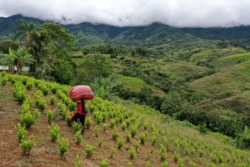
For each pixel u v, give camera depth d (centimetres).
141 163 1171
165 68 15275
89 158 1011
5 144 908
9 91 1584
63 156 919
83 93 1212
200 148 1827
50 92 1844
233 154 2212
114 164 1051
